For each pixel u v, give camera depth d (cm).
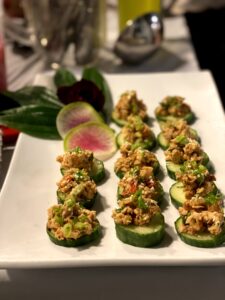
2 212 34
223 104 57
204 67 63
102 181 38
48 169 39
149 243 31
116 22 70
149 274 31
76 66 58
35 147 41
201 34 69
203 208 32
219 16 72
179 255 30
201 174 34
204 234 31
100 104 45
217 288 31
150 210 32
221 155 39
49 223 32
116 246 31
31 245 31
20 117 44
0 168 41
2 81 51
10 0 64
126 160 38
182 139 38
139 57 58
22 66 59
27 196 36
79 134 42
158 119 44
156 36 57
